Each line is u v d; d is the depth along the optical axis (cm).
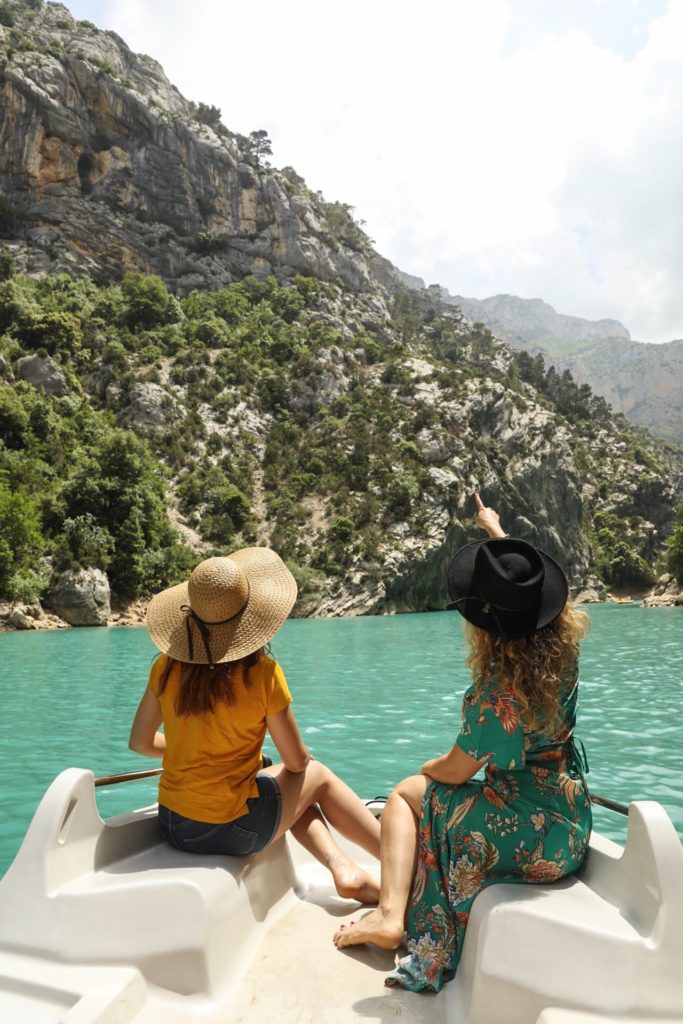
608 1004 187
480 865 231
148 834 279
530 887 224
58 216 10481
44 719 989
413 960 235
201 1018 207
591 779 653
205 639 252
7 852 467
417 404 8238
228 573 253
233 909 240
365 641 2572
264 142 13750
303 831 304
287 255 12619
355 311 12319
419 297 17350
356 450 7488
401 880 245
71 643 2561
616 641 2356
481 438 8450
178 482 6969
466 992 212
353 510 6631
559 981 193
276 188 12638
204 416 7950
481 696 229
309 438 8025
